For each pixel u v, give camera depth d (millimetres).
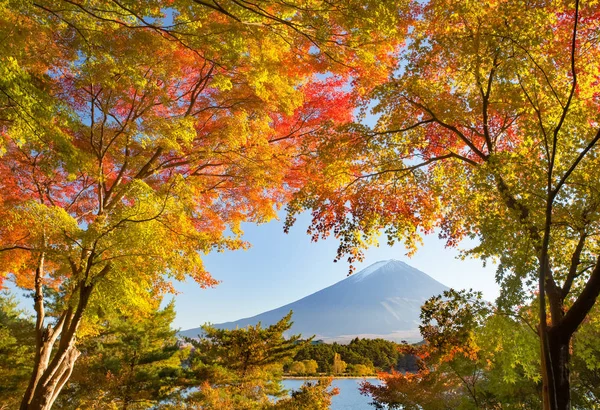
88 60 6090
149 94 7723
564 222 5324
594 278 4688
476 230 5715
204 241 7000
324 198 7402
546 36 5184
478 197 6414
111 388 15992
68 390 16172
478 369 10242
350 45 6125
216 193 9812
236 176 9328
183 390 17828
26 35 5102
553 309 5234
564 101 5637
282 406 15391
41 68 6723
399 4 5398
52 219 6469
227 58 6438
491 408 10781
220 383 17875
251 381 18547
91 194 10289
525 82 5629
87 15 5684
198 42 5957
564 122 5316
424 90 6770
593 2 5184
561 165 5359
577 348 6008
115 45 6102
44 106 4707
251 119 8875
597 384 9586
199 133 8883
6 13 4715
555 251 5762
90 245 6492
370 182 7859
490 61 5621
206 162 9312
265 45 6594
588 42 5930
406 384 11266
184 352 21219
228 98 8562
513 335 5289
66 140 5250
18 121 4844
